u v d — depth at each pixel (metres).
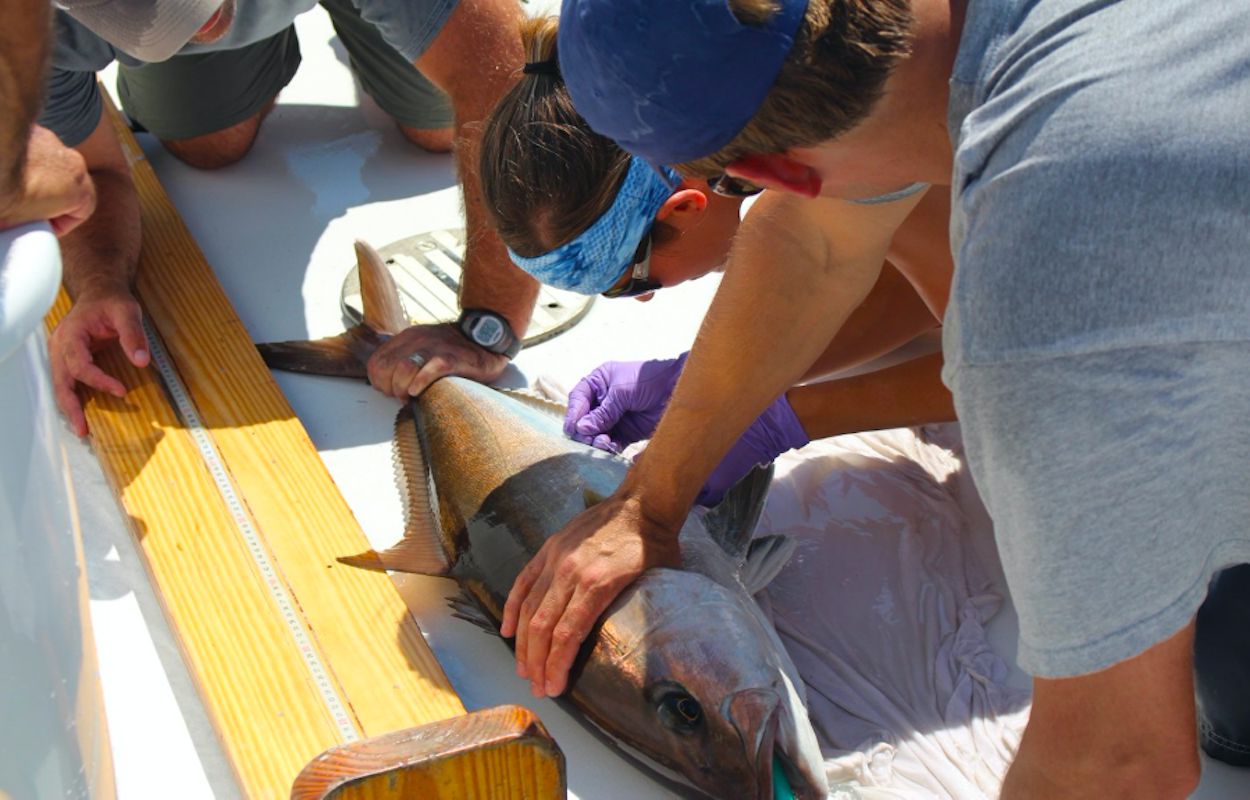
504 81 2.67
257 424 2.62
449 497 2.42
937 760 1.97
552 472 2.33
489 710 1.53
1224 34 1.05
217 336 2.88
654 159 1.30
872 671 2.16
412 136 3.78
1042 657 1.19
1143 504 1.10
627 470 2.34
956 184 1.13
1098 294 1.03
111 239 2.95
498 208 2.16
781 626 2.23
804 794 1.77
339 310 3.14
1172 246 1.01
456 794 1.42
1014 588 1.20
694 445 1.99
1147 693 1.23
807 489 2.55
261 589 2.21
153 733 2.05
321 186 3.64
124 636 2.25
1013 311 1.05
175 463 2.50
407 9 2.63
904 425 2.52
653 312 3.17
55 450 1.48
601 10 1.22
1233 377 1.07
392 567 2.28
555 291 3.22
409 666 2.07
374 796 1.37
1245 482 1.15
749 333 1.91
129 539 2.46
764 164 1.26
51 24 1.33
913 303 2.63
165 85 3.42
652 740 1.87
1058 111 1.05
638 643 1.88
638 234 2.21
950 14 1.17
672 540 2.02
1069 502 1.10
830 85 1.14
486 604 2.23
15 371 1.31
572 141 2.07
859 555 2.39
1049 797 1.35
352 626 2.14
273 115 3.99
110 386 2.67
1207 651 1.81
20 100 1.29
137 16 2.15
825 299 1.90
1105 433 1.07
